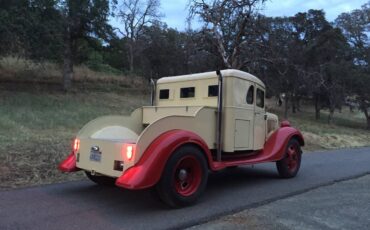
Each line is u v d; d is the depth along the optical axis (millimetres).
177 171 5980
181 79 8031
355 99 46406
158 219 5441
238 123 7438
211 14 21422
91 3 27969
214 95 7445
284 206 6316
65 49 25656
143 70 37562
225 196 6867
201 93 7656
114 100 25500
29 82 26734
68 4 27031
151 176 5574
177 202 5922
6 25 19703
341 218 5711
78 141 6793
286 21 40719
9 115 14555
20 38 21062
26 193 6668
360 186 8094
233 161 7344
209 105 7492
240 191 7305
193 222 5336
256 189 7508
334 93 42219
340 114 57625
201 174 6262
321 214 5891
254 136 7941
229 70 7395
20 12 20734
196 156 6160
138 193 6836
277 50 24844
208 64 22969
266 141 8414
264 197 6828
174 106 7383
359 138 28109
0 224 5102
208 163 6449
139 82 35125
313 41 43625
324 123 40031
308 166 10922
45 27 21828
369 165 11578
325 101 45312
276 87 30906
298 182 8289
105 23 29578
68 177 7941
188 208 6012
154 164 5621
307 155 14070
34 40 21609
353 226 5355
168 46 36219
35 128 13109
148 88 33594
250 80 7766
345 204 6516
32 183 7367
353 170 10344
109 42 33250
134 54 40500
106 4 28750
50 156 9242
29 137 11250
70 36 28438
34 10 21906
